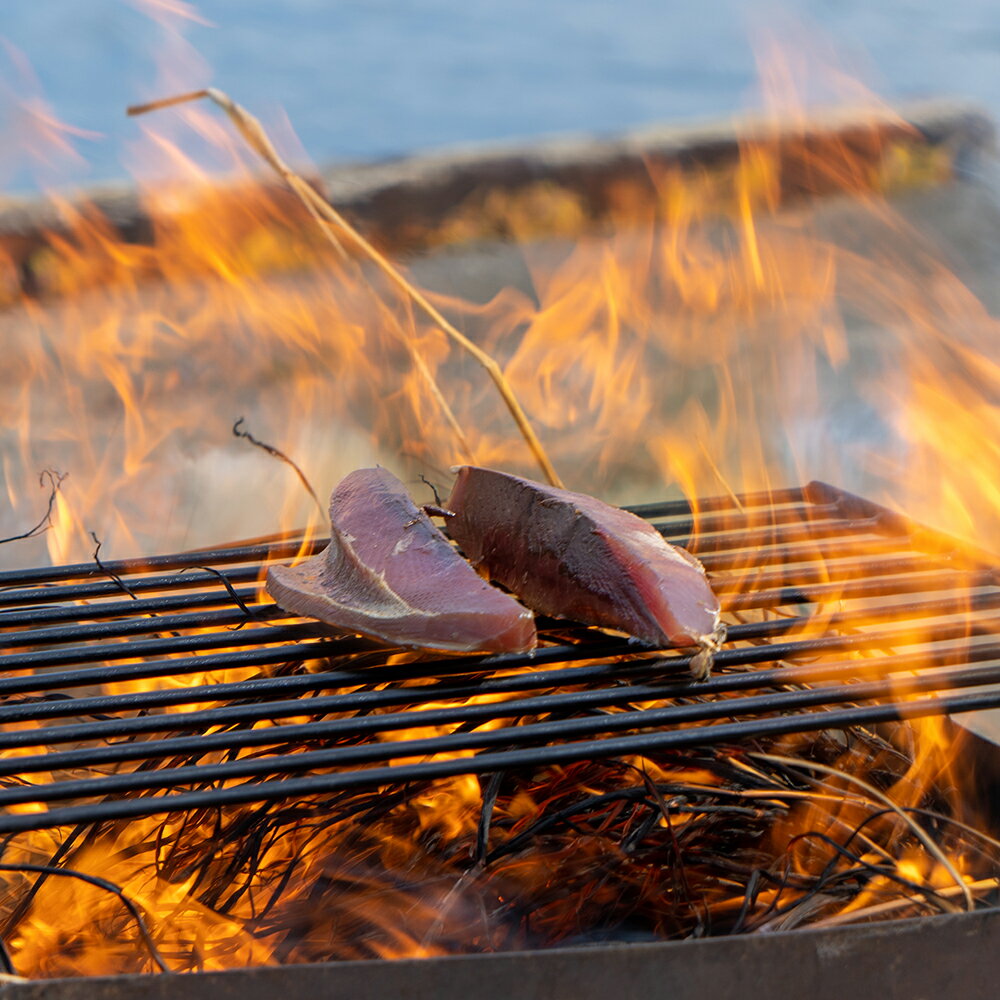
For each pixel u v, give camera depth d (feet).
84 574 5.76
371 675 4.59
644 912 4.65
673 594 4.72
